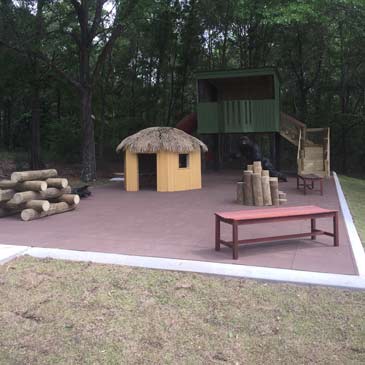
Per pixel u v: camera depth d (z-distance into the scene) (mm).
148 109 24781
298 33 22469
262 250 5887
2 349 3564
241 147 14875
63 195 9594
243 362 3312
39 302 4293
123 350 3494
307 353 3395
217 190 13227
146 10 16031
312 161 17125
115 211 9531
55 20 17391
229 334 3676
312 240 6469
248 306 4109
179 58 23625
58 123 25391
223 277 4754
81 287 4594
